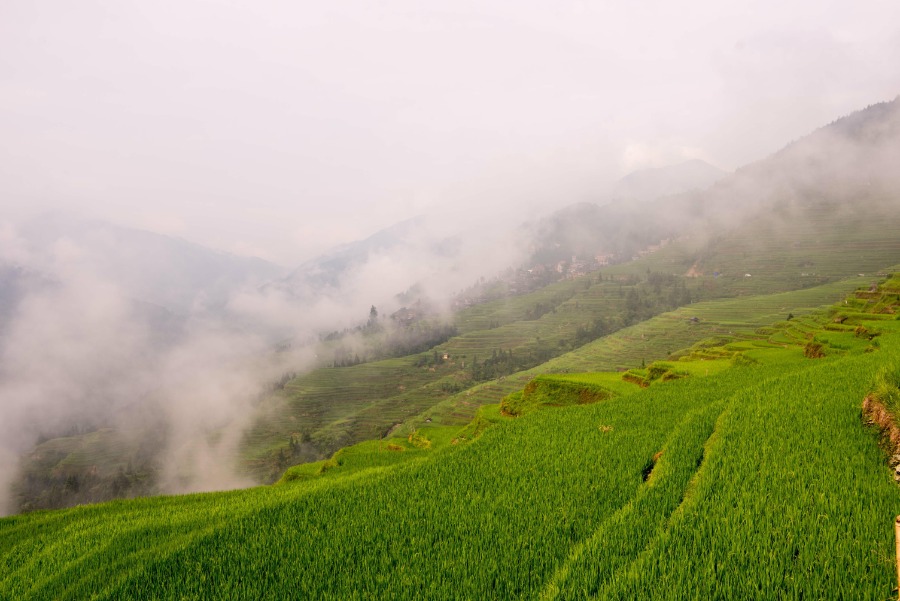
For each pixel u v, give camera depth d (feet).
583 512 39.37
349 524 43.16
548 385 167.94
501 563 32.32
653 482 39.96
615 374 184.65
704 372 143.54
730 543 26.50
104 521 70.44
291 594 33.12
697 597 22.29
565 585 26.86
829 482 31.83
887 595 20.10
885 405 40.01
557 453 56.34
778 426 44.83
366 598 31.04
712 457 39.65
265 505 52.70
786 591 22.03
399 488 50.93
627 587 24.49
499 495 45.44
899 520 19.13
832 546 24.20
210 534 44.39
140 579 37.73
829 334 159.53
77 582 42.73
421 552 35.81
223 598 33.81
